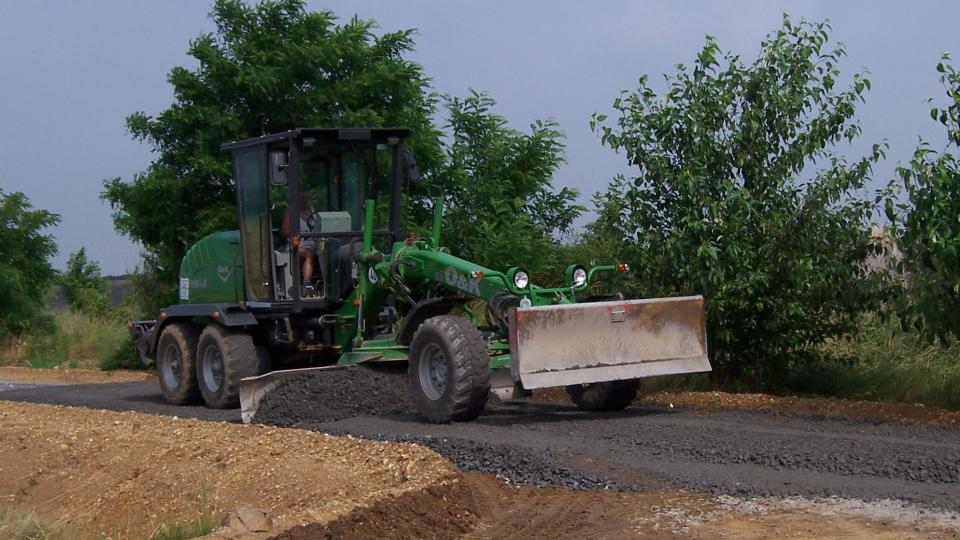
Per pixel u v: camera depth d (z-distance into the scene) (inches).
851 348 557.6
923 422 430.9
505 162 772.0
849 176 494.9
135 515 343.6
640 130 538.0
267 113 755.4
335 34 769.6
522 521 292.2
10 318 1015.0
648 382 546.6
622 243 544.1
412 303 480.1
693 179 510.3
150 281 820.6
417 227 705.6
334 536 275.3
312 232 496.1
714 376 540.7
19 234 1042.1
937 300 450.3
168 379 572.4
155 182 737.6
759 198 520.7
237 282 548.1
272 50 754.2
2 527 316.5
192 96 751.7
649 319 442.9
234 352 520.1
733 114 531.5
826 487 302.4
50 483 386.0
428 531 288.8
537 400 524.7
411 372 443.8
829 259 494.3
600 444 378.0
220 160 737.6
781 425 427.5
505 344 454.0
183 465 364.8
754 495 297.4
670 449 367.6
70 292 1362.0
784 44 522.3
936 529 257.8
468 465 349.7
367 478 323.9
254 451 369.4
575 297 456.1
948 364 521.7
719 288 506.9
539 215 778.2
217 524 290.4
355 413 456.1
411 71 773.9
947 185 441.1
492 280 440.8
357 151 509.7
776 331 516.7
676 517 278.8
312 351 517.0
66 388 692.1
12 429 452.4
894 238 461.1
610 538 267.4
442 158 750.5
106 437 421.4
